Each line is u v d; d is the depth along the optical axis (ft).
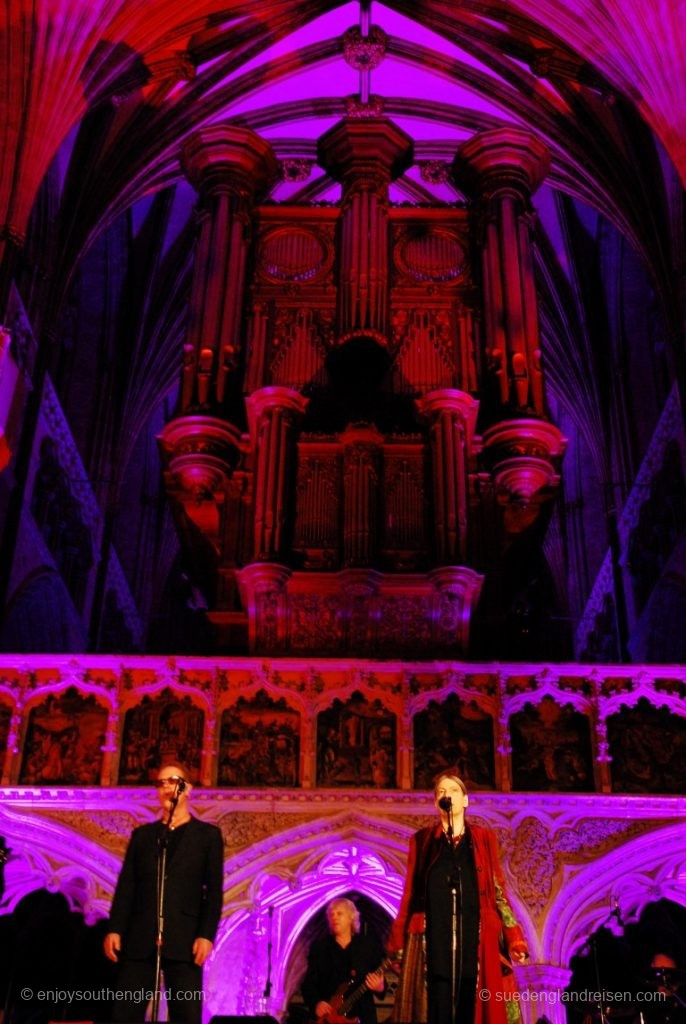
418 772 43.91
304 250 67.21
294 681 45.37
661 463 69.87
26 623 66.18
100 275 82.48
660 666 44.93
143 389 86.02
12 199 56.65
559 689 44.80
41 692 45.27
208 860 23.24
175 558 98.37
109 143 67.77
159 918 22.20
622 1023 32.71
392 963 23.07
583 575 91.45
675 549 67.05
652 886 42.04
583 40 60.59
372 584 51.70
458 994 20.72
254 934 45.44
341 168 70.38
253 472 56.39
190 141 69.97
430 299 65.10
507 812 42.86
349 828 42.78
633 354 81.20
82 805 43.16
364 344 60.85
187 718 44.98
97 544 79.41
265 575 51.52
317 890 45.60
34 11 55.72
